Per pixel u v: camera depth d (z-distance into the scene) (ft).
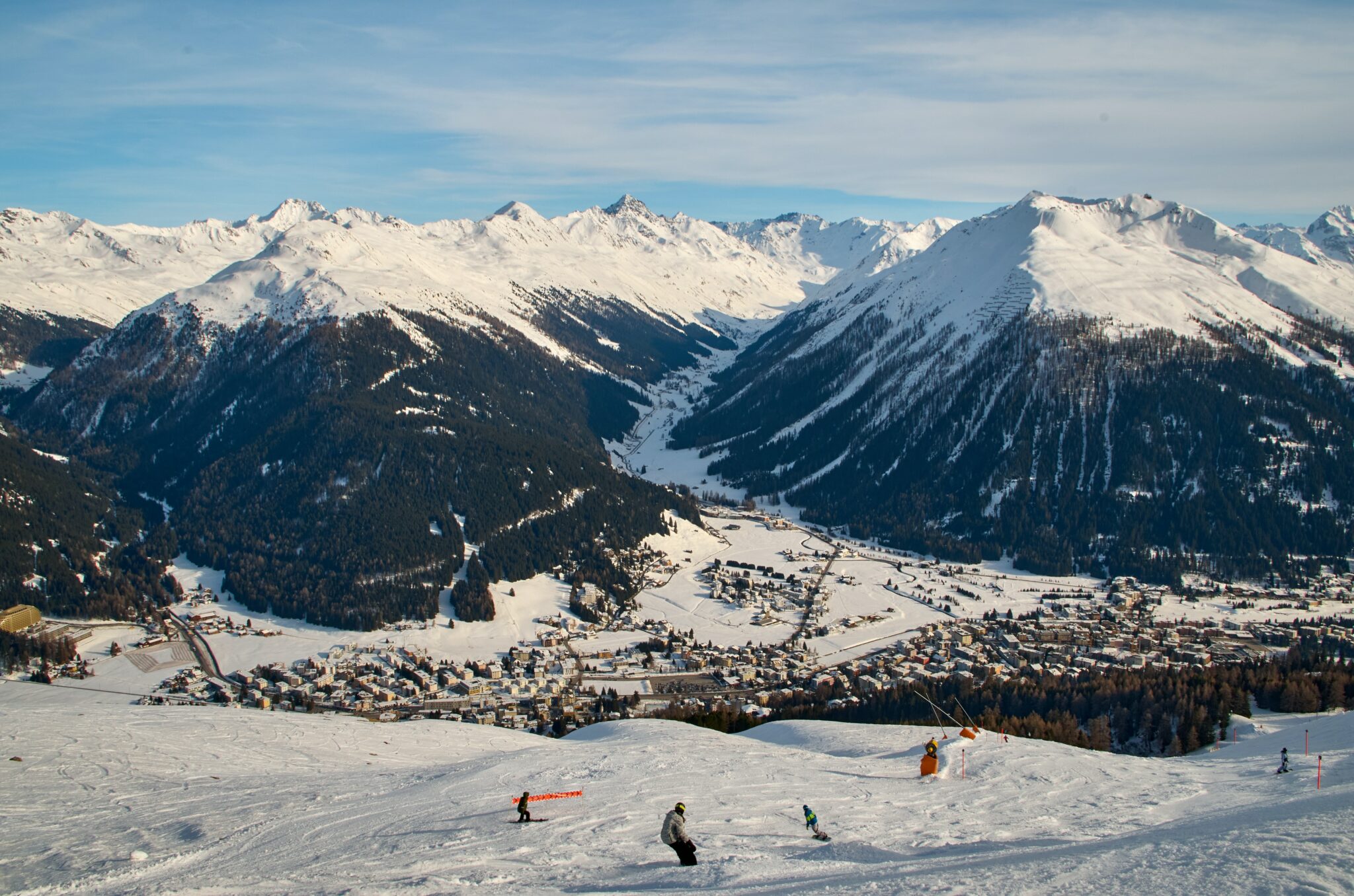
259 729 263.08
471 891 97.25
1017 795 159.63
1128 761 200.13
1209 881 85.92
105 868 120.78
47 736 224.33
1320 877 83.71
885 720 396.37
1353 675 415.44
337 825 141.59
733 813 140.87
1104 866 95.76
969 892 87.45
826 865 107.24
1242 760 209.77
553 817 136.98
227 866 119.65
